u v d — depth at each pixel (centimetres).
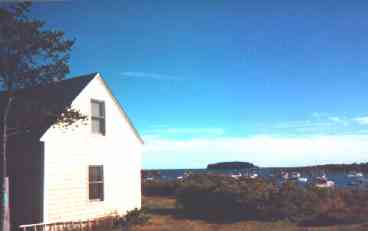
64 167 1923
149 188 3825
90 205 2044
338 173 14912
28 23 1512
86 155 2045
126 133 2308
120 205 2220
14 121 1784
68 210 1923
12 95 1602
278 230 1888
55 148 1888
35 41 1521
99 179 2128
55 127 1883
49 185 1844
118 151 2242
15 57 1509
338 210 2162
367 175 12938
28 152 1877
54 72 1575
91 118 2117
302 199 2355
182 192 2622
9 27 1494
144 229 1938
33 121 1731
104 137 2164
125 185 2267
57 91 2072
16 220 1872
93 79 2117
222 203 2423
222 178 3159
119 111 2275
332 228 1853
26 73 1534
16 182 1894
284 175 10919
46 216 1817
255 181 2966
